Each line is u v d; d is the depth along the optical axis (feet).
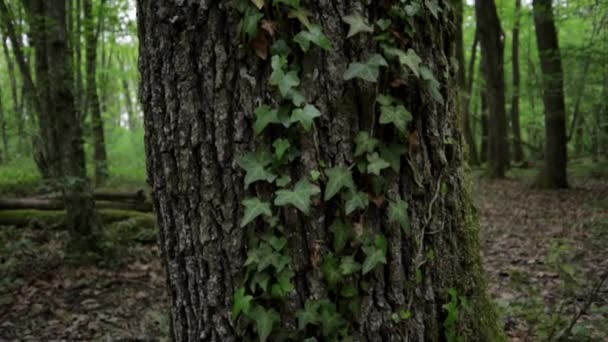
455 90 4.96
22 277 11.61
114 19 19.72
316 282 4.48
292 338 4.49
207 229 4.59
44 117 14.51
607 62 22.15
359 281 4.50
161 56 4.62
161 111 4.66
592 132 33.63
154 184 4.77
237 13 4.46
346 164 4.49
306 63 4.46
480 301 5.03
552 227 16.02
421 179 4.65
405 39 4.57
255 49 4.44
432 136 4.70
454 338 4.75
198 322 4.70
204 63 4.52
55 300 10.41
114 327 9.07
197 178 4.59
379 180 4.50
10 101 45.06
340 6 4.47
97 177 25.96
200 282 4.66
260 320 4.48
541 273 10.53
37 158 18.24
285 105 4.44
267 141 4.49
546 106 25.18
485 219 18.66
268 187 4.49
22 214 16.15
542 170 25.90
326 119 4.47
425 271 4.68
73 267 12.35
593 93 25.77
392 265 4.57
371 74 4.45
